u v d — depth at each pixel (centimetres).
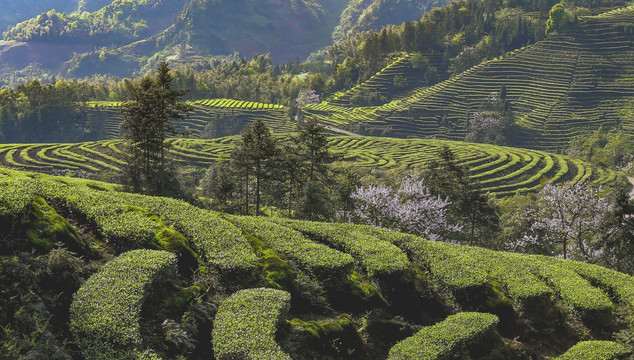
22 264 1280
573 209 5291
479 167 14112
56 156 12112
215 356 1305
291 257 1997
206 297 1570
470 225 6022
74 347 1155
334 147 16138
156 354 1194
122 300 1272
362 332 1762
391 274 2011
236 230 1983
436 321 2006
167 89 4744
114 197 1992
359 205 5519
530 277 2328
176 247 1684
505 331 2042
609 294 2483
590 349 1931
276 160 5519
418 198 5381
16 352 1021
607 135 19125
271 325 1414
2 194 1496
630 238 4025
